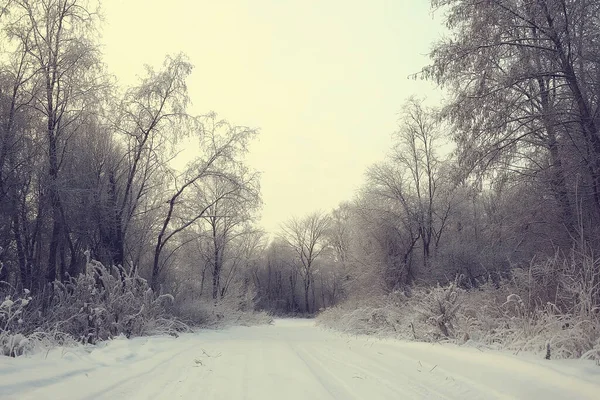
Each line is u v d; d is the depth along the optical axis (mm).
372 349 11695
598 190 14023
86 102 21484
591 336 8570
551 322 9156
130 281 15719
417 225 31156
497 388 6367
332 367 8672
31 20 20000
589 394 5602
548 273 11500
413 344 11969
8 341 8570
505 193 16812
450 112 15508
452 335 12258
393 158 33250
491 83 15023
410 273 31062
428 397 6117
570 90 14672
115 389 6309
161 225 26703
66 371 7141
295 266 78062
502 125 14594
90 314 13180
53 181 20250
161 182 25078
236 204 26812
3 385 5738
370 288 31391
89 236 22922
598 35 14508
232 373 7863
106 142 23734
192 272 36250
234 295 34312
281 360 9664
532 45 14344
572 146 14742
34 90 20328
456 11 15234
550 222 15688
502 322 11289
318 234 76000
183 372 7938
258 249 59781
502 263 21328
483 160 15133
